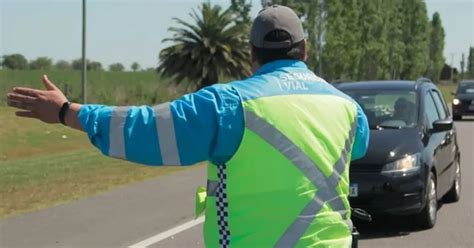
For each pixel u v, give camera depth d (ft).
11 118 90.94
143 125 8.64
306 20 176.04
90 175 45.75
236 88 8.99
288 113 9.00
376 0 209.67
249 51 9.78
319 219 9.01
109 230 28.68
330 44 180.45
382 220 30.66
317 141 9.12
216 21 159.22
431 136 30.89
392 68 245.04
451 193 35.27
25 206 33.81
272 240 8.86
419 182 27.81
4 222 30.01
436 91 35.99
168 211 32.86
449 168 33.42
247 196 8.84
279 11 9.47
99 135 8.75
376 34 214.48
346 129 9.62
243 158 8.82
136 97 149.07
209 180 9.18
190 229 29.04
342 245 9.29
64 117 8.87
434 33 357.00
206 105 8.73
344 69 186.19
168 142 8.62
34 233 27.99
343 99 9.84
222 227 8.97
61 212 32.37
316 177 9.02
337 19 181.27
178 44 160.04
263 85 9.09
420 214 28.60
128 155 8.69
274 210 8.84
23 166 51.26
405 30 274.16
